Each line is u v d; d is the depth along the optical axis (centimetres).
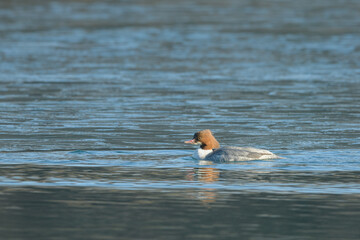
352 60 11325
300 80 9425
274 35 14388
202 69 10469
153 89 8669
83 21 16588
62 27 15562
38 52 12144
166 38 14000
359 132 5997
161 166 4581
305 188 3925
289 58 11544
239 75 9894
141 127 6250
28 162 4706
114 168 4512
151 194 3791
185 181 4109
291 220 3281
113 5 19900
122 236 3034
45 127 6216
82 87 8788
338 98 7981
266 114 6975
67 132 5975
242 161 4716
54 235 3044
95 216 3341
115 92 8419
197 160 4812
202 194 3788
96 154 5028
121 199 3669
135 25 15912
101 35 14425
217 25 15925
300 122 6519
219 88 8756
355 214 3388
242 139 5694
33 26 15675
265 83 9162
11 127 6200
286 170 4428
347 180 4128
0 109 7188
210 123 6475
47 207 3497
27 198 3681
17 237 3016
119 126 6291
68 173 4338
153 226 3180
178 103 7644
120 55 11919
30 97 7994
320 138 5709
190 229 3136
